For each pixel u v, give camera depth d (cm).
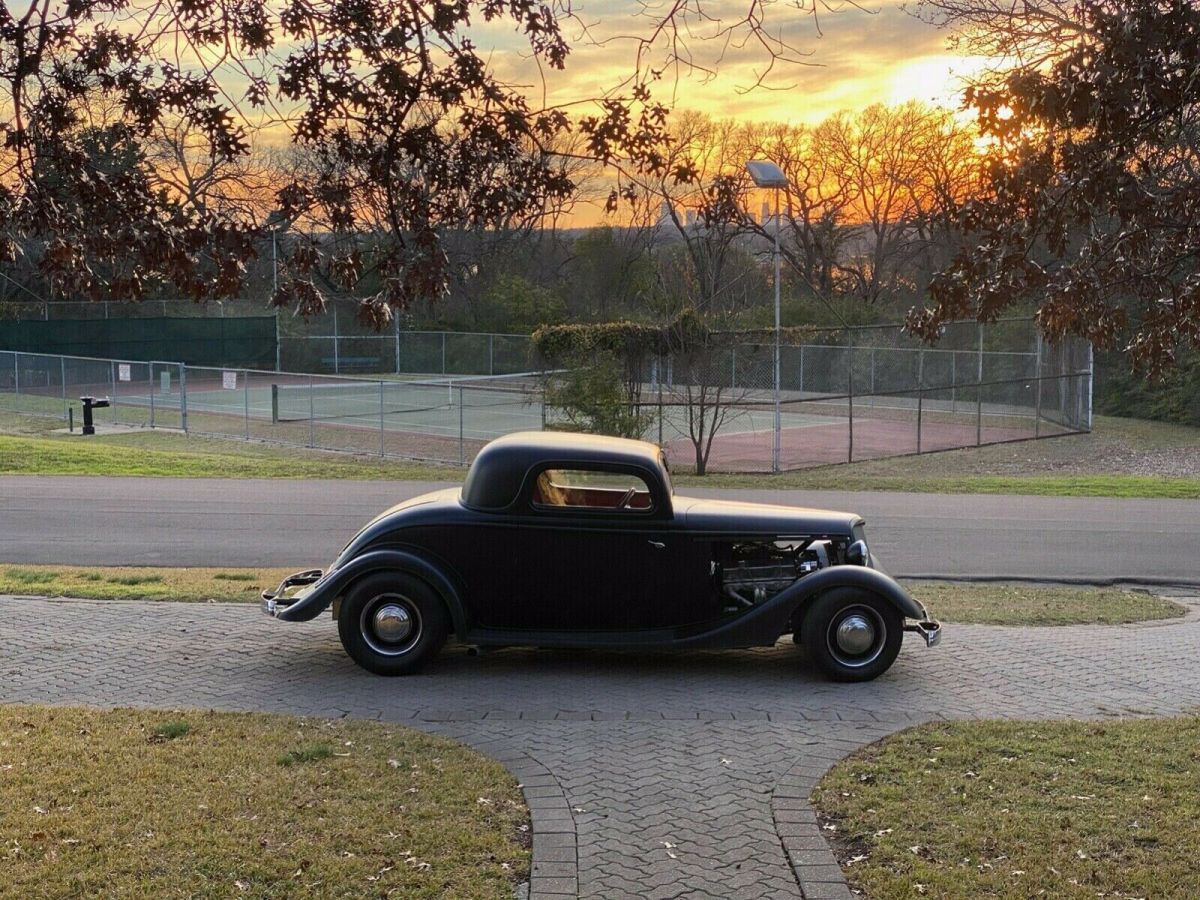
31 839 500
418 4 550
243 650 890
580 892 467
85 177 534
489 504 827
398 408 4053
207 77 556
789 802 571
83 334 5309
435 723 707
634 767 624
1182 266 612
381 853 497
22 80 527
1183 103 522
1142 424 3791
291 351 5825
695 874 486
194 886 461
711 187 664
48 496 1903
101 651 877
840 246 6675
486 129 569
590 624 835
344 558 838
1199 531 1681
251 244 563
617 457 831
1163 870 485
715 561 852
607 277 6166
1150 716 749
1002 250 581
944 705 769
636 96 591
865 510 1861
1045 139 550
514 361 5562
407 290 581
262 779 581
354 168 575
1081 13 552
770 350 4406
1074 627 1034
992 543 1562
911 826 539
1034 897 463
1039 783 596
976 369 4444
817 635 827
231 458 2519
